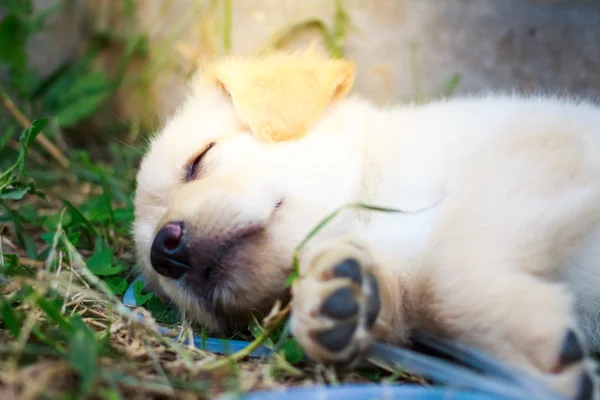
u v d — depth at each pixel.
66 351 0.51
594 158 0.55
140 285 0.63
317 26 0.88
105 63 1.00
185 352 0.54
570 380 0.48
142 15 0.96
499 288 0.50
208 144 0.61
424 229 0.54
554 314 0.49
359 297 0.50
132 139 0.93
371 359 0.53
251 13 0.90
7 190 0.69
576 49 0.84
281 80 0.61
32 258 0.68
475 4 0.86
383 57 0.88
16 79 0.93
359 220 0.58
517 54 0.85
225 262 0.56
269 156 0.59
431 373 0.51
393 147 0.59
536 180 0.53
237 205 0.56
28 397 0.47
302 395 0.49
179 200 0.58
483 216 0.52
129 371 0.51
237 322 0.58
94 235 0.72
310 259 0.54
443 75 0.88
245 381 0.52
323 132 0.60
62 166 0.88
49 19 1.00
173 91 0.93
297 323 0.51
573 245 0.53
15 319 0.53
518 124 0.57
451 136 0.58
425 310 0.53
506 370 0.49
